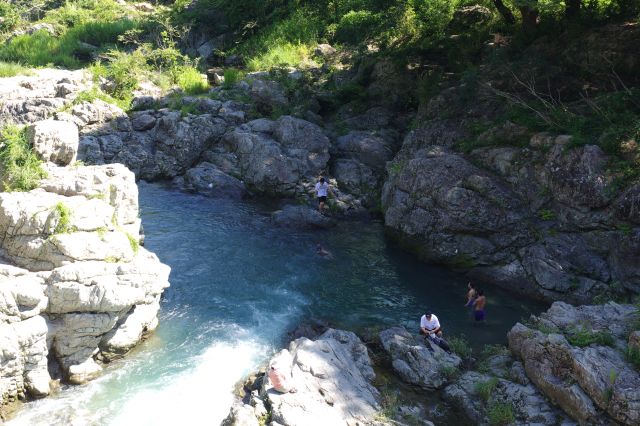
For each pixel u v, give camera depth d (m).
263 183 27.11
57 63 43.25
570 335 13.75
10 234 13.63
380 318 17.20
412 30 33.72
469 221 20.22
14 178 14.68
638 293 17.11
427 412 12.98
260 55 41.22
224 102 32.91
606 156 18.72
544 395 12.91
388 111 31.55
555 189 19.45
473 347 15.81
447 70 31.17
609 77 23.23
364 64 34.50
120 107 32.16
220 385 13.50
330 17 43.69
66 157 16.11
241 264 20.11
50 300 13.05
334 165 28.16
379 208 25.88
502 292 19.19
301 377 12.94
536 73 24.48
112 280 13.75
